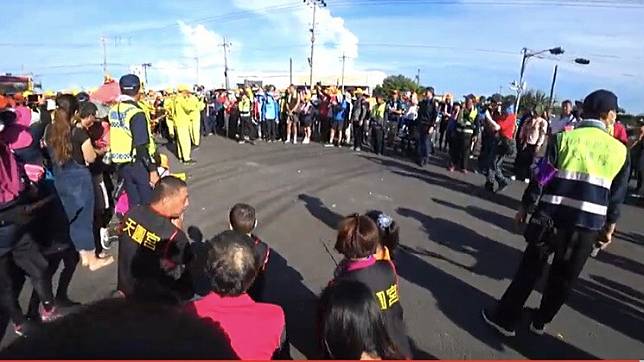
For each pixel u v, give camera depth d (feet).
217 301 5.73
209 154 39.91
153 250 8.61
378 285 8.06
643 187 30.45
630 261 17.69
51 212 12.32
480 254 17.53
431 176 32.83
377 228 8.43
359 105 44.78
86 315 2.91
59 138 13.09
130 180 15.87
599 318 13.02
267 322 5.73
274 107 51.13
